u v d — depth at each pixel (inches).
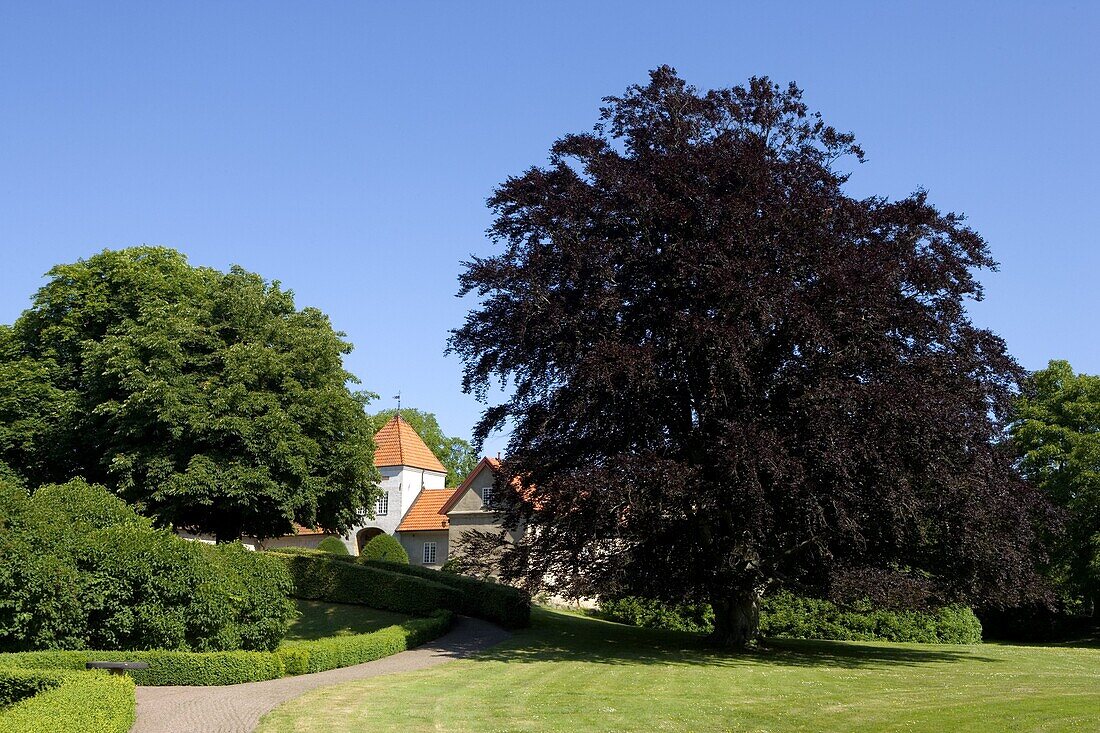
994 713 530.3
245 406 1142.3
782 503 788.6
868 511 791.7
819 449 740.7
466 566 1011.9
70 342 1337.4
